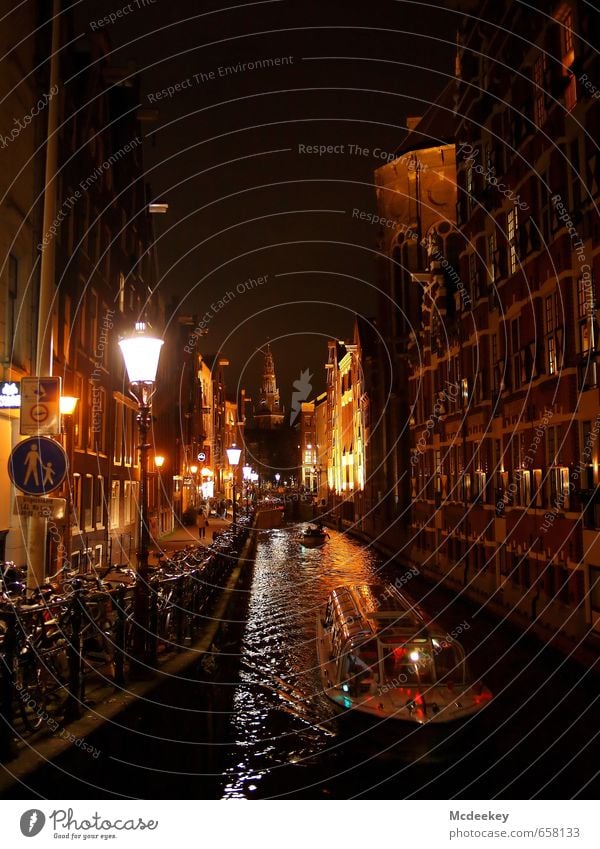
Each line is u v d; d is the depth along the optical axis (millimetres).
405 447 48281
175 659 12156
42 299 10547
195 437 56812
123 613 10500
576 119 16453
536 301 19125
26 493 8719
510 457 21344
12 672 7199
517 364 20875
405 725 9273
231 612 20375
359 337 65938
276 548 50562
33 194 16047
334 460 86438
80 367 22219
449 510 28938
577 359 16500
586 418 15992
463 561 26312
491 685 13398
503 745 10312
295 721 11711
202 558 19281
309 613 23047
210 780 9078
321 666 13109
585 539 15438
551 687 13055
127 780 8258
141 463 11281
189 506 53781
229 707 12508
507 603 20375
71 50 20109
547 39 18062
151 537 32312
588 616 15117
